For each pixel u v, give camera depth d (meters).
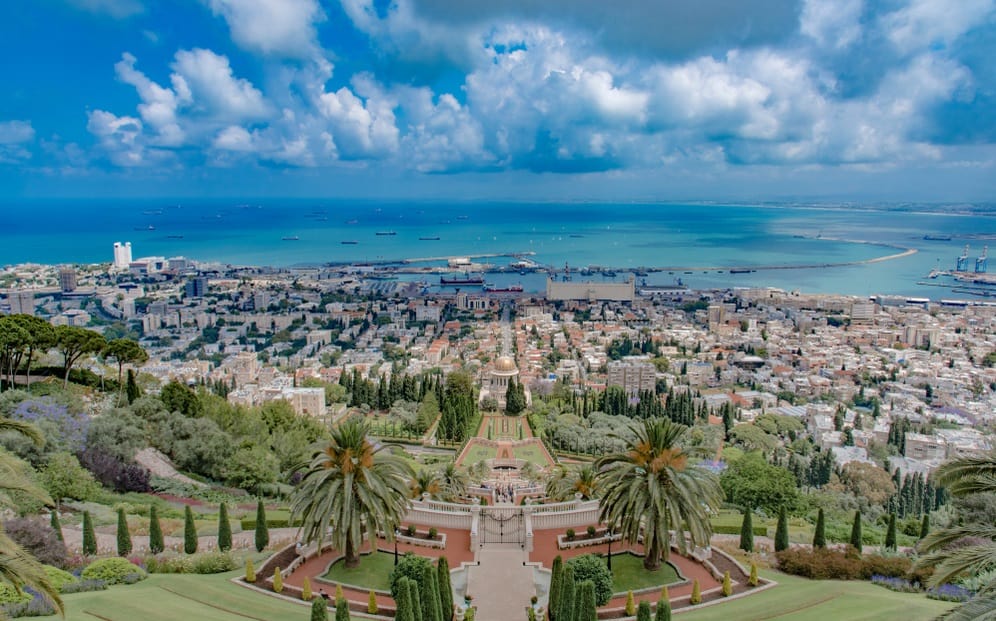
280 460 114.69
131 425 102.31
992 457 42.69
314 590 60.16
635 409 193.50
